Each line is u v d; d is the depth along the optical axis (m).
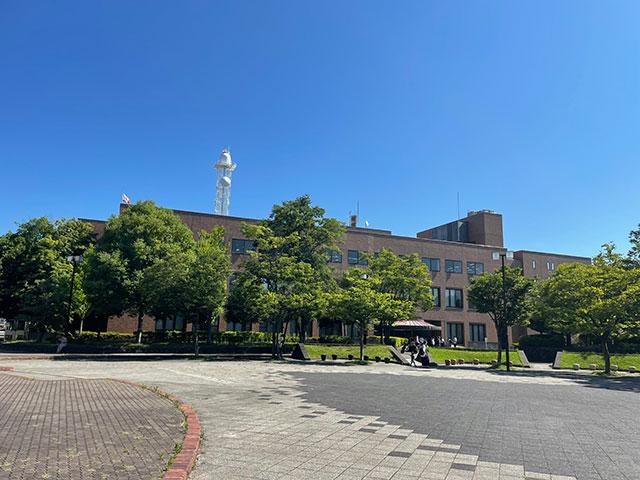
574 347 40.84
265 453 6.57
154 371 18.95
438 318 53.81
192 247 36.06
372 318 30.95
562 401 13.81
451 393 14.82
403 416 10.02
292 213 37.84
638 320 27.17
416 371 24.62
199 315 33.25
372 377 19.73
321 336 47.06
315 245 37.75
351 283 37.84
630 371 31.25
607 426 9.64
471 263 57.53
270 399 11.96
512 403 12.87
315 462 6.21
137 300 31.78
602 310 26.75
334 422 9.06
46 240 36.12
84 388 12.09
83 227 40.25
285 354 35.75
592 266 29.89
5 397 10.27
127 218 33.88
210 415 9.34
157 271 29.16
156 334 38.19
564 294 30.27
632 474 6.05
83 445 6.25
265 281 33.38
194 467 5.82
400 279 37.88
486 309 35.66
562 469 6.22
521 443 7.72
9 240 37.34
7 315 38.34
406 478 5.65
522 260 60.16
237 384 15.16
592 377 25.61
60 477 4.89
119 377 15.99
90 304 34.56
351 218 63.69
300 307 30.64
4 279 36.56
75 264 34.84
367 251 52.28
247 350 35.41
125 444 6.35
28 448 6.01
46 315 35.03
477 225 62.81
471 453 6.96
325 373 20.88
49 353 29.38
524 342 43.75
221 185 73.38
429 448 7.21
